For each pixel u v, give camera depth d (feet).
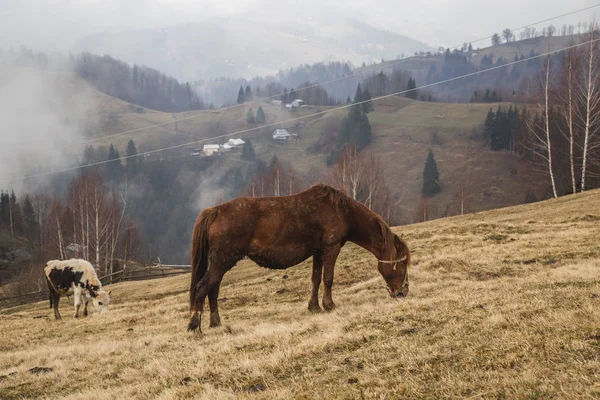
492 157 531.09
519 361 24.53
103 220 208.64
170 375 31.89
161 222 530.27
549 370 22.82
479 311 33.50
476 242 80.48
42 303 119.03
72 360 41.65
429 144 613.93
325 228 43.47
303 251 43.37
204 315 58.85
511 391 21.45
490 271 60.03
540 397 20.56
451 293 43.83
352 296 54.65
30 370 39.52
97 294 75.31
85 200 208.64
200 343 39.50
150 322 60.34
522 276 55.42
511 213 128.47
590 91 171.53
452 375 24.18
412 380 24.38
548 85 184.96
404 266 47.44
